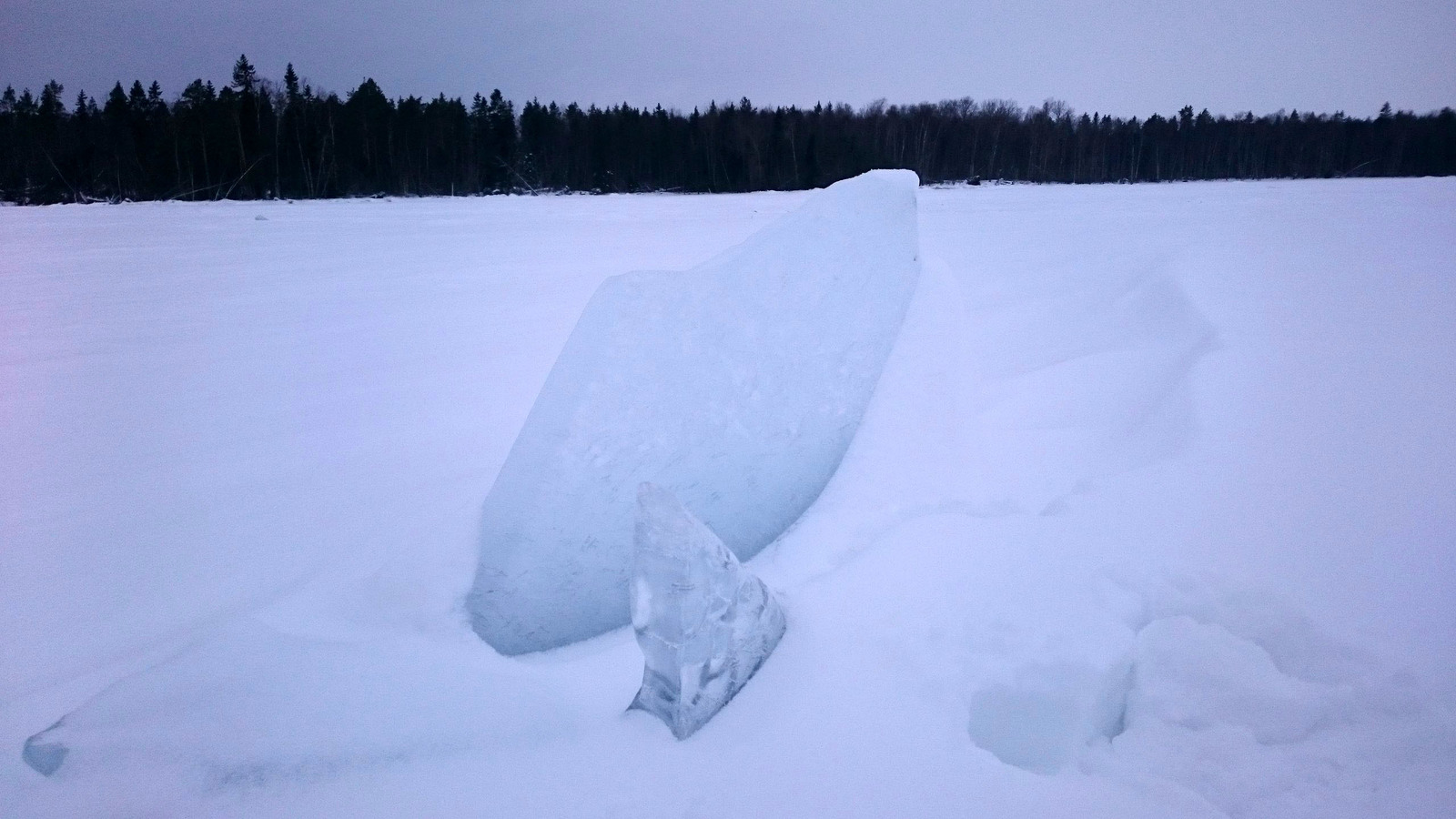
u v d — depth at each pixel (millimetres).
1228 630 2133
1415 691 1861
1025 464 3705
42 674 2660
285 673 2127
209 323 7844
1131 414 4395
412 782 1777
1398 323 5324
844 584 2352
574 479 2572
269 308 8516
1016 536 2578
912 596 2270
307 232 16188
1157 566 2324
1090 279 8430
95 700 2072
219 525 3750
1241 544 2625
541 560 2498
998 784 1674
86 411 5336
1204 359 4684
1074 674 1910
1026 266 9781
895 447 3084
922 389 3217
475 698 2006
